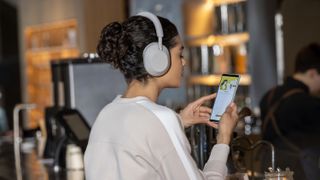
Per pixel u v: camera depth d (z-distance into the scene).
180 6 6.18
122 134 1.72
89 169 1.79
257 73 5.37
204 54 5.94
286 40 5.22
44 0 8.07
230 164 2.42
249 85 5.44
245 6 5.50
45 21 8.10
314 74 3.80
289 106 3.67
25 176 3.56
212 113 1.98
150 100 1.80
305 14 5.07
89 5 7.09
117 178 1.73
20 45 8.99
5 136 6.32
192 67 6.04
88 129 3.47
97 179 1.76
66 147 3.74
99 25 6.95
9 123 9.31
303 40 5.09
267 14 5.34
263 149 3.04
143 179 1.68
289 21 5.19
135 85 1.82
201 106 2.03
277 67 5.26
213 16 5.81
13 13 9.48
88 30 7.12
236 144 2.45
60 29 7.88
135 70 1.80
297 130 3.60
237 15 5.59
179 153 1.71
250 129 4.38
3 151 5.07
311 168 3.32
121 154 1.71
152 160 1.69
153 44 1.78
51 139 4.21
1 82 9.62
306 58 3.82
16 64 9.66
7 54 9.69
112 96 3.81
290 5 5.17
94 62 3.80
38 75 8.66
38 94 8.65
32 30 8.62
